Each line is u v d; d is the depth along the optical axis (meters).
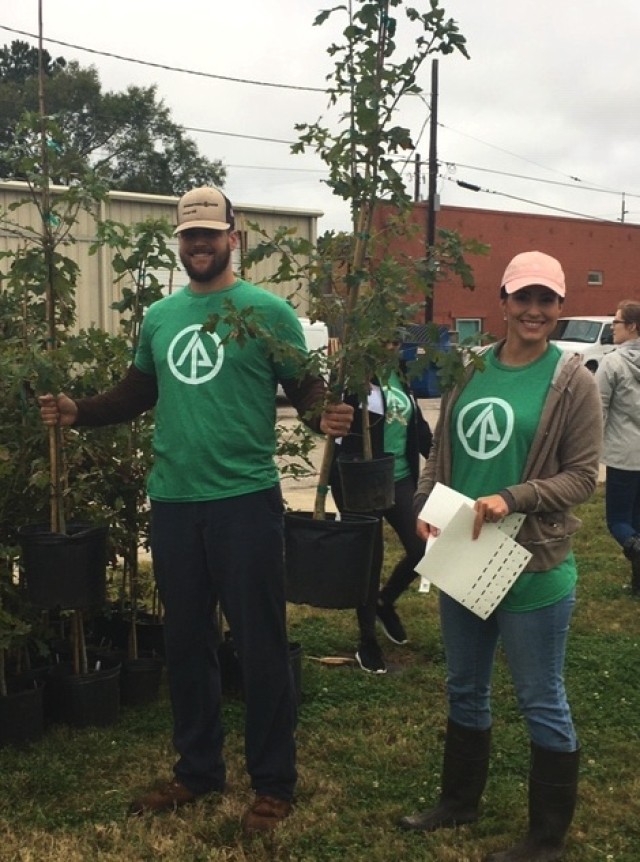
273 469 3.14
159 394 3.16
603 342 22.34
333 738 3.88
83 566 3.50
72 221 3.76
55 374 3.38
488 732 3.14
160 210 15.26
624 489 6.18
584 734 3.95
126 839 3.06
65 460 3.87
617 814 3.25
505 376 2.85
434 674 4.63
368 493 3.43
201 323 3.08
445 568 2.78
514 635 2.81
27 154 3.62
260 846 3.02
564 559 2.81
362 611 4.71
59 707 3.95
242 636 3.09
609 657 4.85
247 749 3.22
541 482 2.71
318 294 3.30
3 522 3.91
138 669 4.20
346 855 2.99
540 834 2.93
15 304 4.04
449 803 3.19
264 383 3.07
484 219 29.75
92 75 42.22
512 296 2.80
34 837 3.06
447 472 2.93
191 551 3.11
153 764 3.62
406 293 3.06
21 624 3.67
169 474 3.11
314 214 17.56
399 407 4.61
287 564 3.25
